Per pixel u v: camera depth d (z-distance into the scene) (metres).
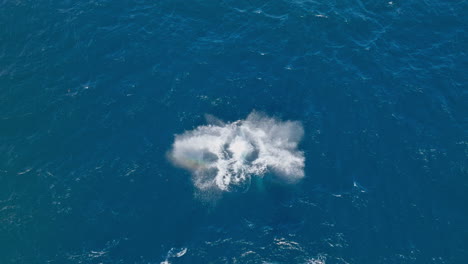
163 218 74.38
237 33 101.19
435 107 88.94
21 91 89.25
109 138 83.81
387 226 73.62
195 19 103.56
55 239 72.00
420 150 82.88
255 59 96.62
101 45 97.19
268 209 75.56
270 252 70.75
